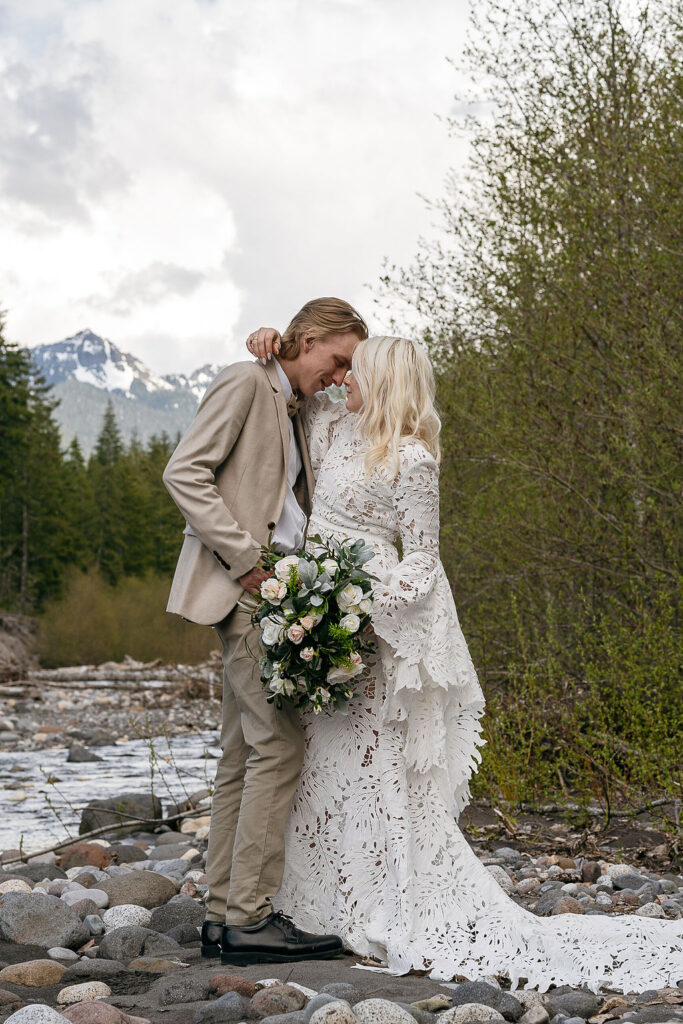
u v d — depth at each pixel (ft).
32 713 53.62
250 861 10.76
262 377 11.52
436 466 11.55
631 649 17.80
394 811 11.00
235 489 11.32
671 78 22.04
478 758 11.91
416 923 10.73
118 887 14.37
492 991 9.10
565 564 22.26
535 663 20.66
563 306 22.80
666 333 20.89
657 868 15.43
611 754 17.85
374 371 11.69
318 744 11.39
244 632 11.10
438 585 11.64
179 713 51.29
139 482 202.18
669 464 20.68
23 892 12.53
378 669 11.39
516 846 17.34
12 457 152.25
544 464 21.98
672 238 20.90
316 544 11.55
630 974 9.82
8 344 150.71
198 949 11.60
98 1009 8.57
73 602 110.73
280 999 8.96
